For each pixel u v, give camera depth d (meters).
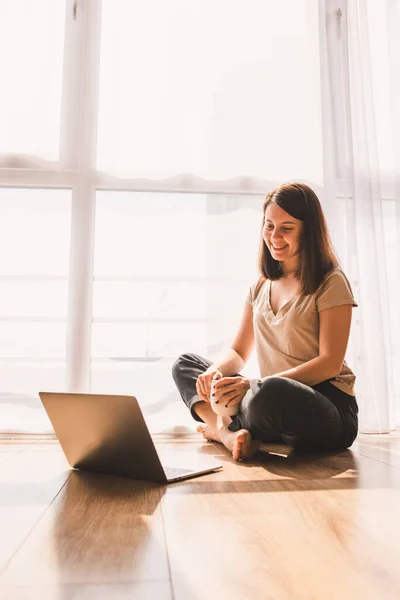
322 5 2.32
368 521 0.86
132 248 2.17
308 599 0.56
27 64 2.19
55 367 2.09
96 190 2.19
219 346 2.12
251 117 2.25
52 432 1.99
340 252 2.20
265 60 2.29
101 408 1.17
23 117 2.17
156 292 2.15
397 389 2.23
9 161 2.14
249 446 1.46
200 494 1.06
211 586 0.60
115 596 0.57
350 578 0.62
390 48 2.37
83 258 2.13
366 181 2.22
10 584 0.60
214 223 2.19
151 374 2.11
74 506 0.96
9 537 0.78
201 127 2.23
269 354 1.72
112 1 2.26
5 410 2.04
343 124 2.27
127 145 2.21
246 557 0.70
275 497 1.03
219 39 2.28
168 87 2.24
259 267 1.79
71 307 2.11
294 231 1.64
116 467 1.24
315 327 1.64
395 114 2.35
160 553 0.71
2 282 2.10
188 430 2.04
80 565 0.66
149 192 2.20
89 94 2.21
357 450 1.65
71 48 2.24
